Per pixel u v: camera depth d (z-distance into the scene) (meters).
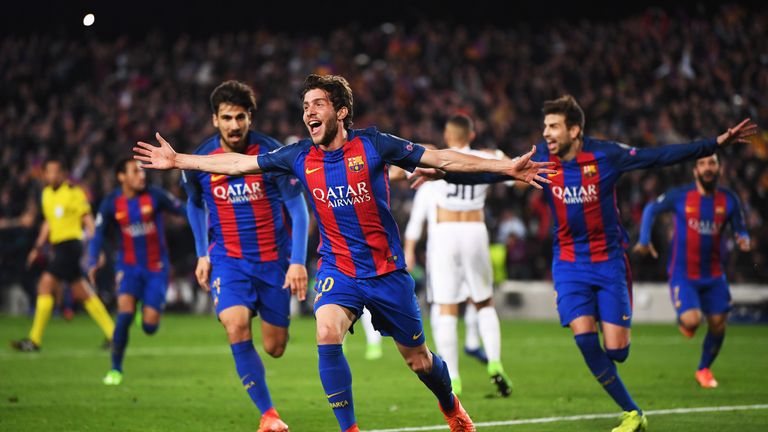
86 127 92.88
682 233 33.00
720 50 91.62
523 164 18.73
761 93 81.44
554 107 23.59
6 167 87.12
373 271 19.59
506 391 29.78
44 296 44.81
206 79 103.44
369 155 19.23
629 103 84.88
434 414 26.30
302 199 22.84
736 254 65.31
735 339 50.72
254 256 23.73
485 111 89.31
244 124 23.27
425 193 35.84
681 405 27.41
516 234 72.69
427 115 89.19
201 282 24.47
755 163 69.94
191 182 24.17
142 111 96.25
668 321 65.62
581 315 23.31
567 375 35.62
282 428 22.08
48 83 104.00
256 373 22.59
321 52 106.75
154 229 35.84
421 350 19.92
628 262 24.16
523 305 70.56
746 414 25.59
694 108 81.44
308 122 19.22
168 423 24.95
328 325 19.30
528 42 103.69
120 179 35.81
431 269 31.33
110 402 28.77
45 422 25.05
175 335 54.88
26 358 41.88
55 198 44.78
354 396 30.17
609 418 25.28
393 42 103.88
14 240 75.75
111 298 72.94
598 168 23.36
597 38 100.75
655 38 95.31
